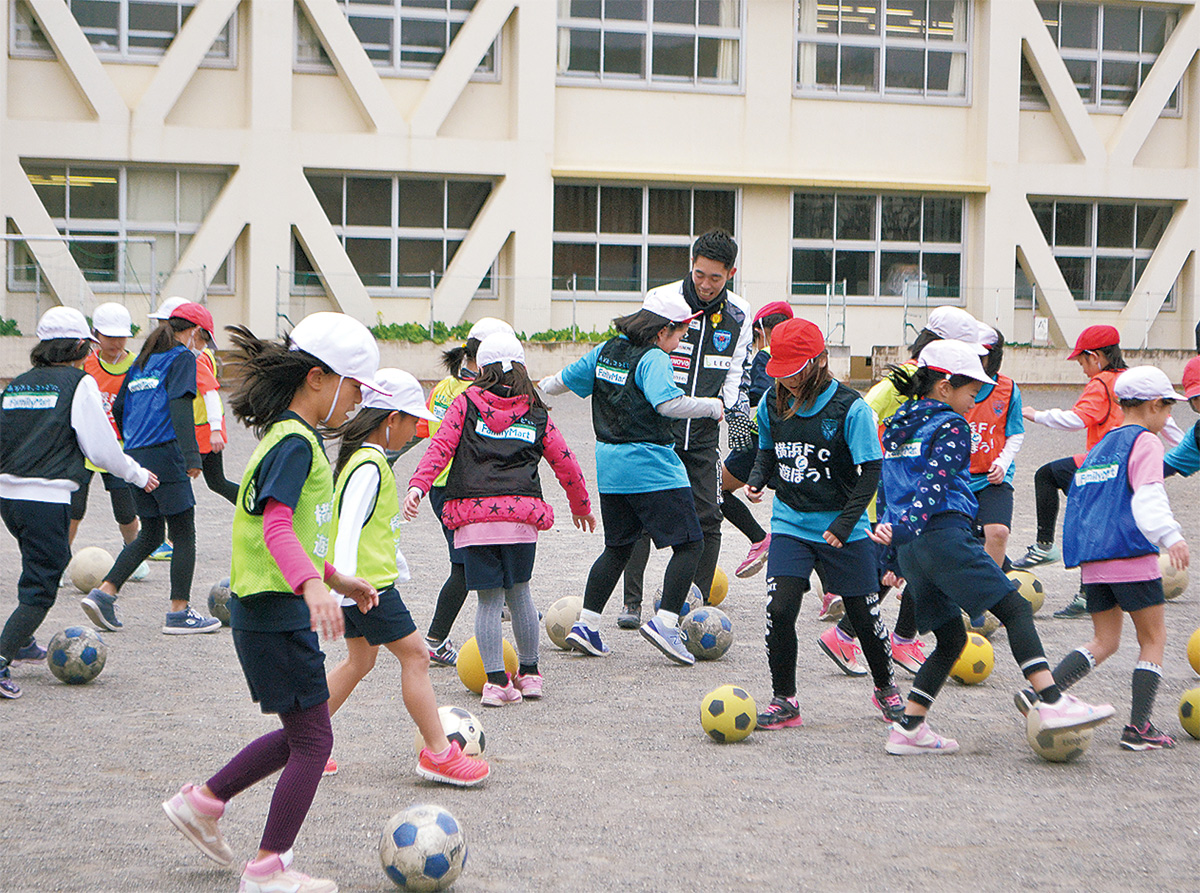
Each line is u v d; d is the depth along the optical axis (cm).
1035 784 473
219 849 373
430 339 2658
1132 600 530
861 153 2975
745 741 534
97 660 623
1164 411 550
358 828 419
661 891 363
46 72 2581
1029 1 2980
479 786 466
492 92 2819
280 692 361
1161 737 526
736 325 761
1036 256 3023
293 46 2691
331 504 376
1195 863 387
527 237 2816
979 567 500
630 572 789
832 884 369
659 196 2908
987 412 755
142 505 743
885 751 520
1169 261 3102
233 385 374
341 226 2778
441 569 984
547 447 602
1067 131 3052
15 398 609
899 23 2984
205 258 2648
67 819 423
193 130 2642
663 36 2881
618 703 600
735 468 816
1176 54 3059
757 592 914
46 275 2408
